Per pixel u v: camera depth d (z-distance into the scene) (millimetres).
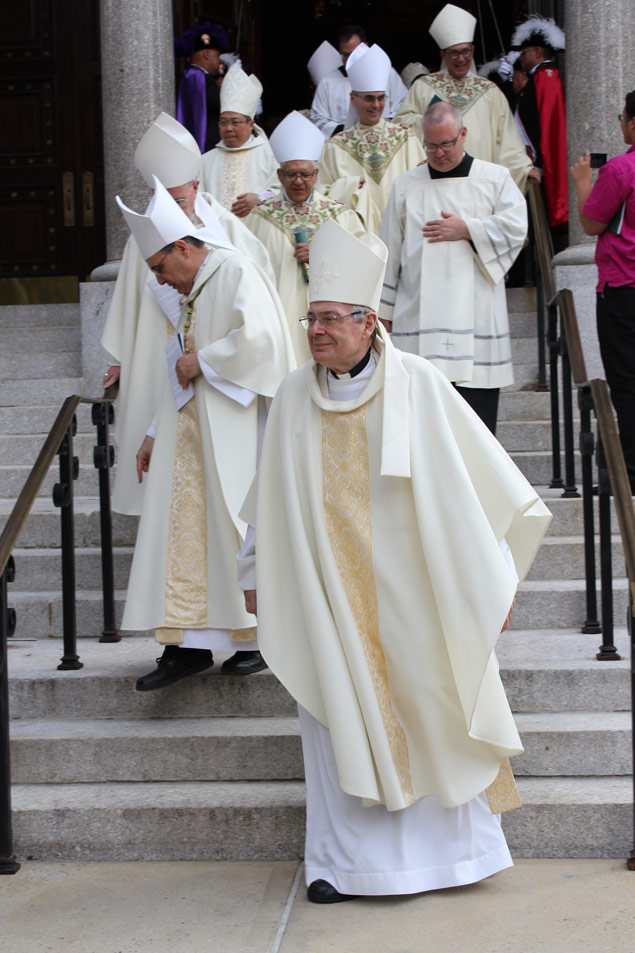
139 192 7172
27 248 9781
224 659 4711
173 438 4379
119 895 3596
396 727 3461
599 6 6750
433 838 3498
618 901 3412
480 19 10578
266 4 12531
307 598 3471
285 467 3574
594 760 4008
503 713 3439
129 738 4117
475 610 3307
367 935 3250
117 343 5117
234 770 4098
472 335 5559
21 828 3906
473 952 3129
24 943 3277
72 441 4660
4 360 7453
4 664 3809
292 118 5992
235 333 4246
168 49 7254
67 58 9664
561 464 6172
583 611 4977
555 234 8172
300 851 3834
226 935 3287
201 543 4281
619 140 6793
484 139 7418
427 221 5605
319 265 3400
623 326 5430
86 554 5465
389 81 8375
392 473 3330
